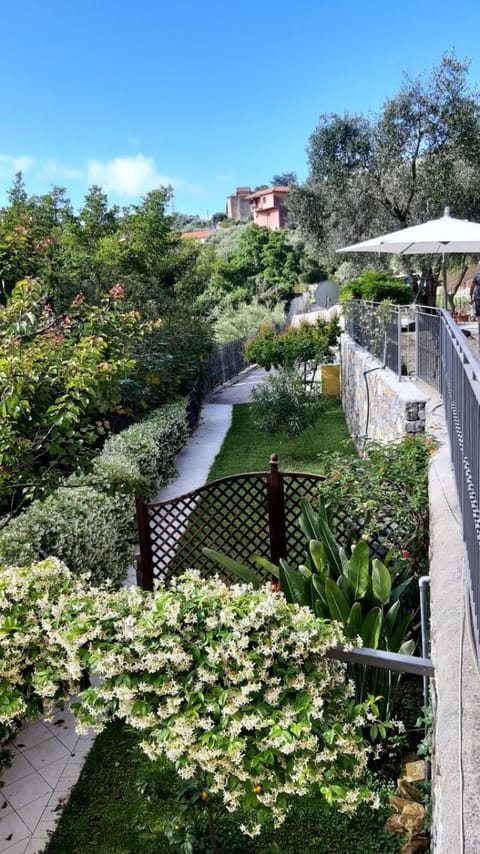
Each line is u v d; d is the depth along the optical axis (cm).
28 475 433
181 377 1241
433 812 229
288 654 230
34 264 786
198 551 607
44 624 247
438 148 1251
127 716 227
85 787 360
